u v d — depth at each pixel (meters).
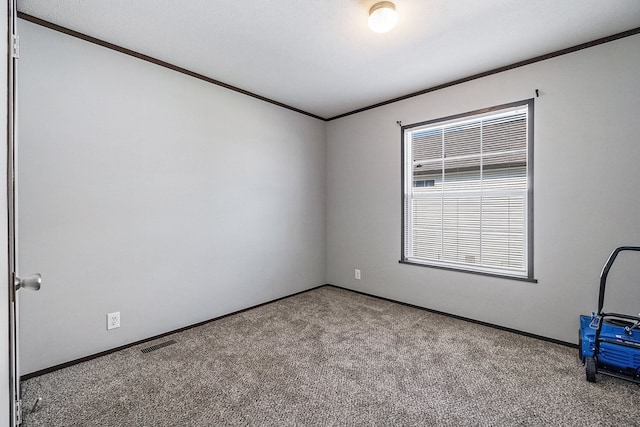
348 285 3.96
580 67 2.29
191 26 2.04
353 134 3.85
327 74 2.81
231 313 3.06
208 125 2.85
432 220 3.21
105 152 2.21
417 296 3.27
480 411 1.61
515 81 2.58
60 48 2.01
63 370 2.00
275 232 3.51
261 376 1.94
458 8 1.86
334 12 1.90
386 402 1.68
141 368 2.03
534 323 2.52
